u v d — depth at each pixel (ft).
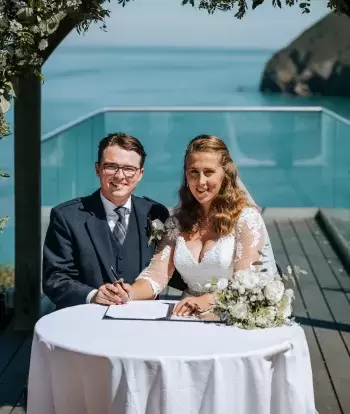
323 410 16.08
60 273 14.11
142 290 13.89
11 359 18.63
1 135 14.70
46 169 32.68
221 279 12.63
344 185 33.19
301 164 37.99
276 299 12.35
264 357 11.39
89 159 35.68
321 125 37.63
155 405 11.16
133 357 11.14
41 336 12.01
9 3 13.79
